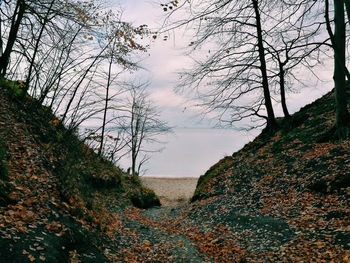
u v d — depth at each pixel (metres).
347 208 7.55
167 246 7.69
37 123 11.02
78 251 5.09
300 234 7.08
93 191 12.12
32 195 5.93
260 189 12.14
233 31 7.62
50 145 9.92
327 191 9.08
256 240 7.57
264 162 15.03
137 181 19.38
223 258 6.97
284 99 18.16
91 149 14.87
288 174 12.06
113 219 9.23
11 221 4.57
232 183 14.59
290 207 9.20
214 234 8.98
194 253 7.31
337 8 9.26
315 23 6.56
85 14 10.54
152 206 17.67
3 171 6.04
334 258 5.46
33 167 7.43
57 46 9.93
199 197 15.63
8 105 10.55
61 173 8.37
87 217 7.00
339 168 9.88
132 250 6.80
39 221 5.09
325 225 7.11
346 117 12.14
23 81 10.66
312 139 14.32
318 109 18.08
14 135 8.79
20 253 3.99
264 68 18.81
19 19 12.52
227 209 11.34
